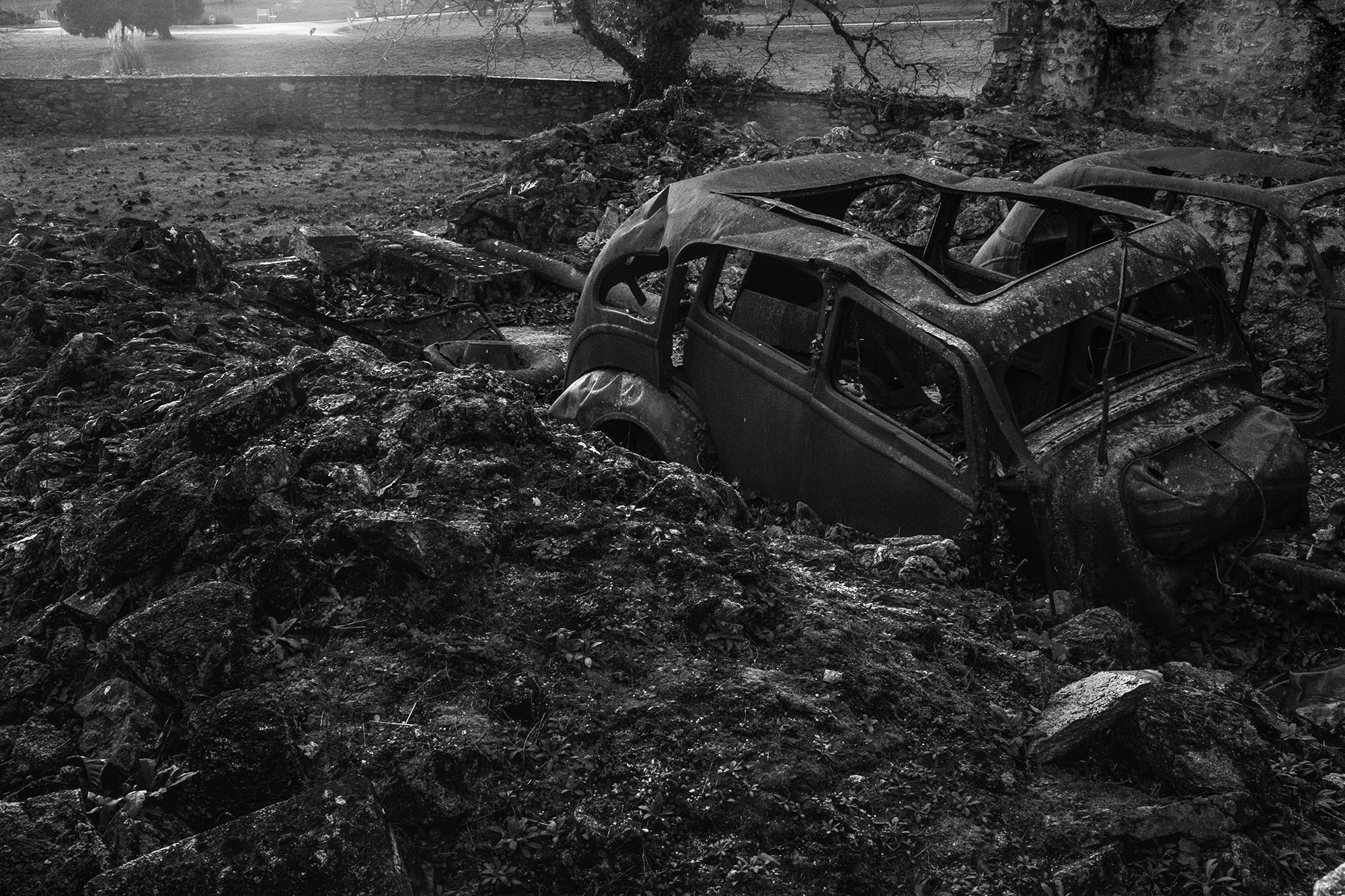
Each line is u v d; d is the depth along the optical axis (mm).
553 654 3561
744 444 5680
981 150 13805
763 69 24047
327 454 4438
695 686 3432
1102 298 4879
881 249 5117
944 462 4730
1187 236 5227
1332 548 4648
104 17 48438
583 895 2859
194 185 18922
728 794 3070
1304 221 6730
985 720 3547
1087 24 15055
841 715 3422
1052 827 3135
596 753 3199
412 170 20594
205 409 4633
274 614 3729
